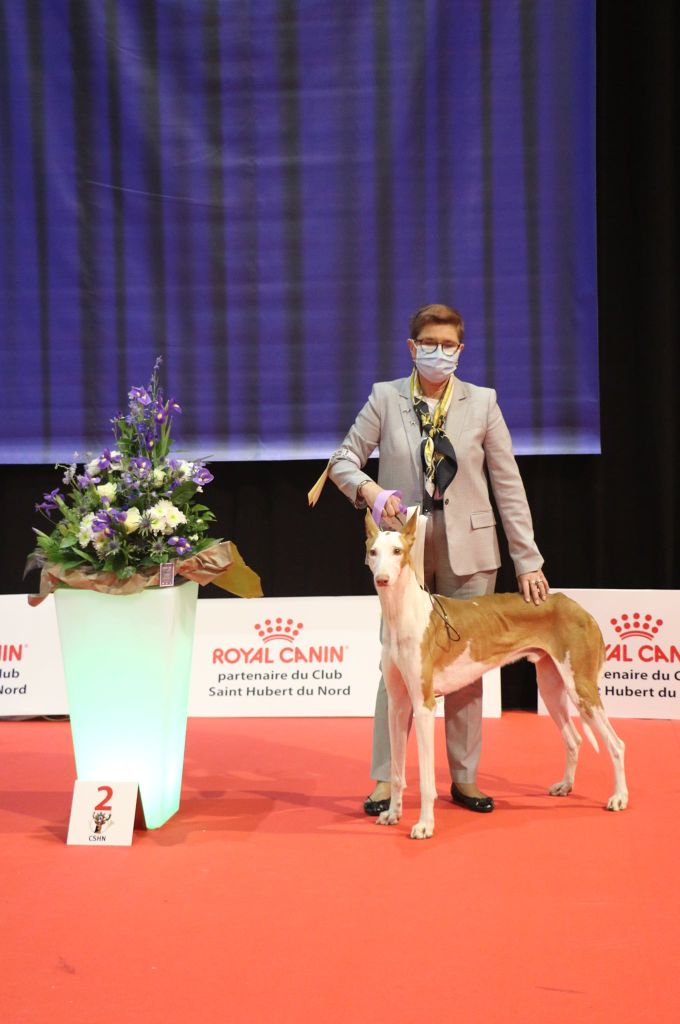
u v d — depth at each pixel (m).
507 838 3.54
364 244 5.94
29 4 5.99
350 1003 2.34
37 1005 2.36
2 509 6.26
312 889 3.07
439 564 4.00
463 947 2.64
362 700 5.68
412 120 5.87
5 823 3.82
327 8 5.87
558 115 5.77
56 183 6.04
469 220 5.88
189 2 5.93
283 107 5.93
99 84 6.00
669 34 5.74
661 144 5.76
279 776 4.46
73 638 3.68
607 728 3.86
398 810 3.74
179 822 3.80
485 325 5.89
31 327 6.09
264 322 6.01
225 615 5.75
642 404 5.90
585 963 2.54
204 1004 2.35
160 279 6.04
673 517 5.91
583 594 5.61
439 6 5.82
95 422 6.11
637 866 3.25
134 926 2.81
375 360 5.97
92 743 3.71
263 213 5.98
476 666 3.79
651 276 5.82
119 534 3.65
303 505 6.15
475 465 3.98
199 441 6.07
